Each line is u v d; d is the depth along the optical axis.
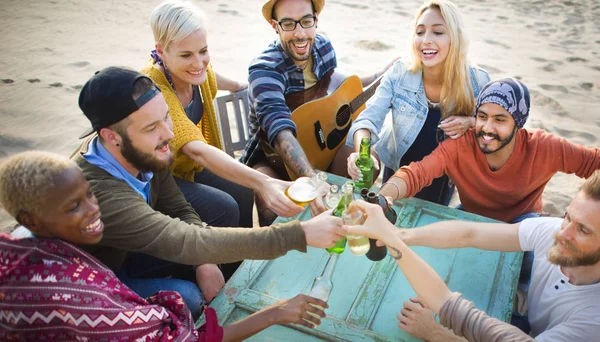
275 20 3.00
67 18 6.84
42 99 4.83
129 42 6.20
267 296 1.91
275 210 2.15
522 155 2.39
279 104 2.94
